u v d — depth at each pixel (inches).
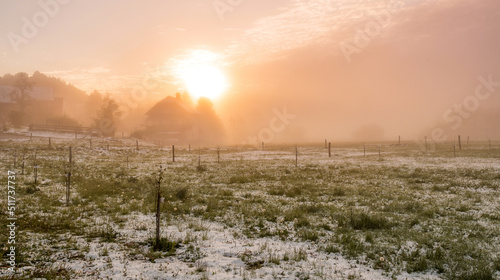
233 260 274.7
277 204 514.0
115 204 488.7
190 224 382.3
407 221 414.9
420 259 278.1
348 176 881.5
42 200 492.4
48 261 257.8
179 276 236.5
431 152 1806.1
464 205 505.4
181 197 553.9
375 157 1562.5
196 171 992.9
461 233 365.4
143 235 340.8
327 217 434.3
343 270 257.8
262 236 349.7
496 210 477.4
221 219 420.8
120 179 759.1
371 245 319.0
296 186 689.0
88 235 334.0
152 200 513.3
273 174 930.1
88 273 236.8
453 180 788.6
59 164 1053.8
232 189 668.1
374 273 253.6
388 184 739.4
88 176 811.4
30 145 1551.4
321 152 1951.3
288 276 242.2
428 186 706.2
